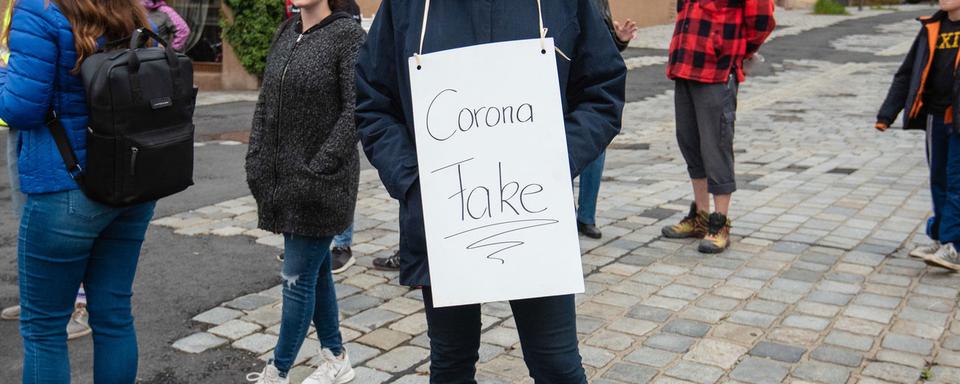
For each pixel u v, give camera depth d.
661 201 7.00
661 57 19.48
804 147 9.56
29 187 2.78
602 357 3.85
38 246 2.84
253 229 6.18
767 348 3.93
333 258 5.16
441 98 2.25
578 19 2.33
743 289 4.75
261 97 3.30
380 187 7.68
